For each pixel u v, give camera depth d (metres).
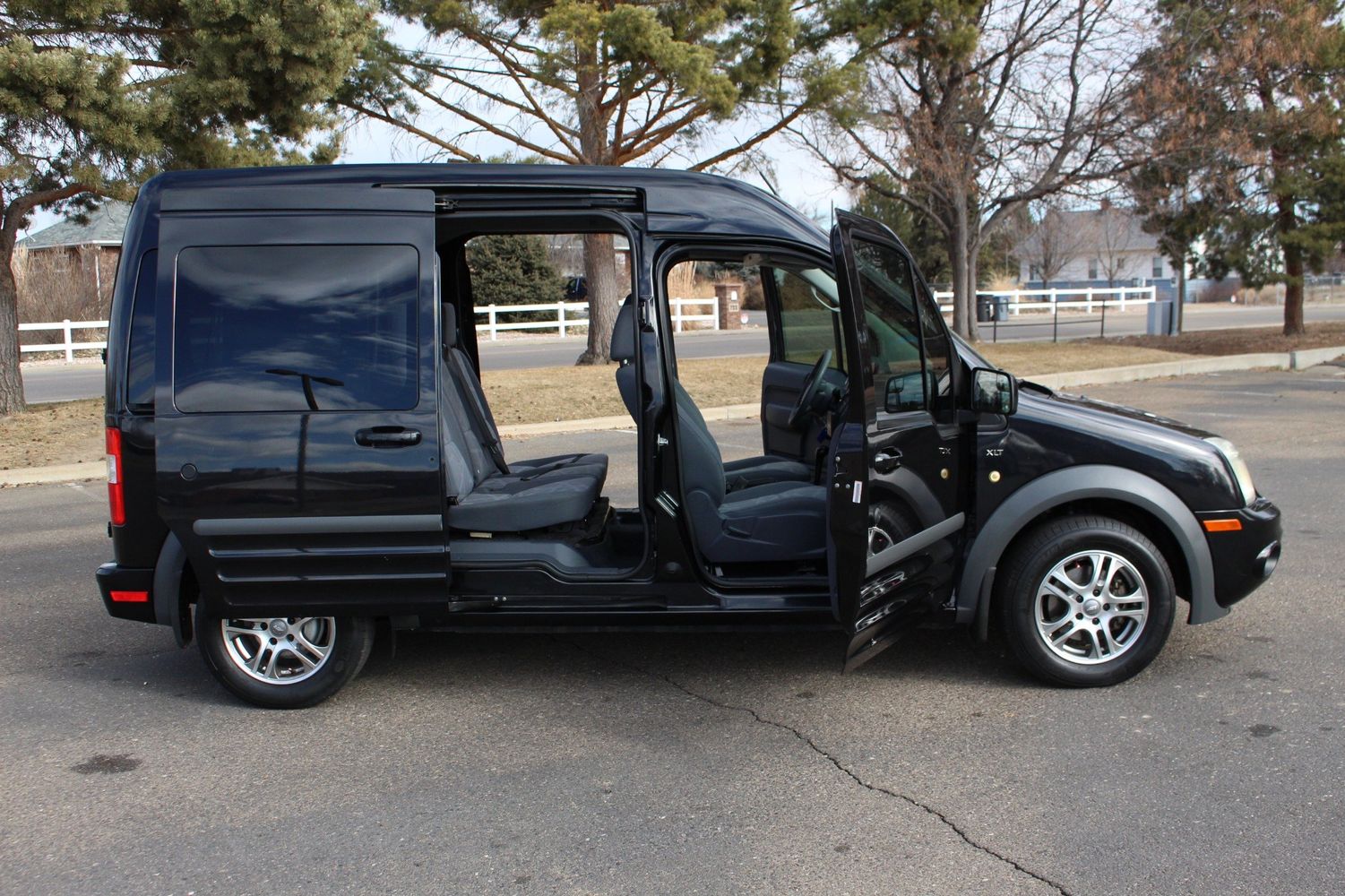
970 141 21.16
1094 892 3.15
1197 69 19.52
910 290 4.52
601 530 5.14
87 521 8.75
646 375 4.46
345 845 3.53
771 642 5.43
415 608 4.48
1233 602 4.71
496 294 33.44
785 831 3.56
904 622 4.49
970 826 3.55
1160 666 4.94
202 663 5.35
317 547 4.39
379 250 4.38
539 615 4.58
